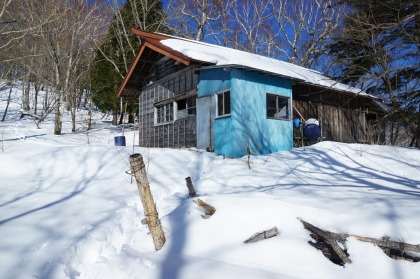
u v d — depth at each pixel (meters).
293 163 7.27
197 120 9.70
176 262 2.64
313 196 4.06
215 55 9.02
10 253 2.63
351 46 14.09
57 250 2.77
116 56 21.41
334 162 7.41
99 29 21.88
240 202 3.46
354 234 2.72
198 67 8.82
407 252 2.55
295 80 10.14
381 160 7.62
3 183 5.10
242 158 7.75
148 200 2.94
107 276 2.54
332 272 2.35
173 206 4.27
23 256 2.61
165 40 10.56
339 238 2.72
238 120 8.41
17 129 16.22
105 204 4.18
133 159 2.87
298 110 11.28
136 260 2.72
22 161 6.31
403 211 3.07
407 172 6.57
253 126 8.83
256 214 3.16
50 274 2.44
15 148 7.65
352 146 9.30
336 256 2.62
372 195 4.18
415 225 2.74
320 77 13.62
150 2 22.36
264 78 9.37
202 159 7.36
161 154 7.51
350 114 13.78
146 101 13.23
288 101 10.25
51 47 16.28
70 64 17.88
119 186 5.17
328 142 9.41
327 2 22.53
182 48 9.20
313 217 3.00
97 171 6.09
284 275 2.31
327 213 3.05
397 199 3.70
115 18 21.70
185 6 24.33
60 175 5.80
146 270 2.52
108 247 3.23
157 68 12.35
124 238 3.48
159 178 5.78
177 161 7.03
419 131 8.93
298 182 5.52
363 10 10.46
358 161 7.55
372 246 2.56
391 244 2.53
